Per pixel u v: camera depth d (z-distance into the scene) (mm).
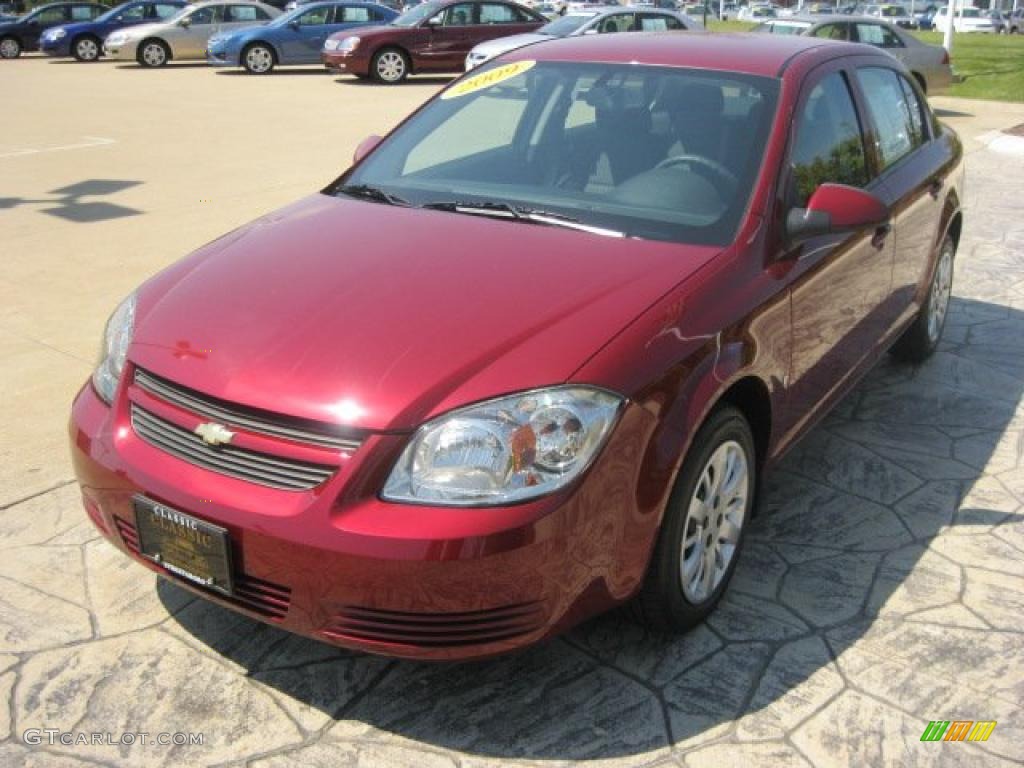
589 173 3619
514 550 2471
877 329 4367
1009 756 2701
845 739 2750
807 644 3129
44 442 4293
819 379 3740
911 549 3662
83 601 3277
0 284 6371
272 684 2936
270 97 17188
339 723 2795
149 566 2871
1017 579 3480
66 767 2625
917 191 4613
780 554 3619
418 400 2533
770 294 3201
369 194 3801
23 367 5047
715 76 3838
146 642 3092
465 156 3912
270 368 2668
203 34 23828
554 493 2510
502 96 4113
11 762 2635
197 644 3090
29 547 3559
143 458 2781
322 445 2549
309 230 3441
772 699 2895
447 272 3016
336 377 2607
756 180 3410
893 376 5293
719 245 3203
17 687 2895
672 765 2652
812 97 3857
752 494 3371
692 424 2799
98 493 2906
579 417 2553
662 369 2736
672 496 2844
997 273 7113
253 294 2996
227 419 2662
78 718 2791
